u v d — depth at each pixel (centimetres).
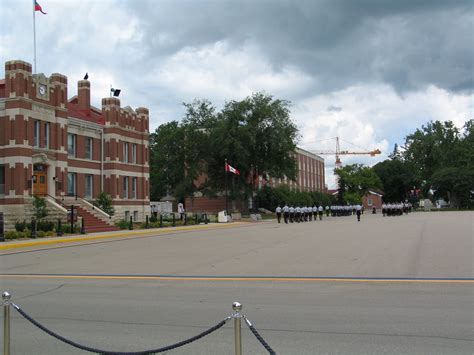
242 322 789
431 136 10988
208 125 6081
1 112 3356
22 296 1045
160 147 6788
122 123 4491
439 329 724
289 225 4206
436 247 1888
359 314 827
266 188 7644
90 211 3725
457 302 912
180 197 6384
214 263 1573
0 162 3328
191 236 2944
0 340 718
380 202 13375
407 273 1270
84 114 4597
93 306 930
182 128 6172
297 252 1841
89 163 4153
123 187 4475
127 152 4597
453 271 1289
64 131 3722
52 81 3672
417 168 11206
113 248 2198
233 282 1189
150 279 1264
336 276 1247
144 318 826
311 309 871
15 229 3042
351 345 654
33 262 1691
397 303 910
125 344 678
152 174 7850
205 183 6350
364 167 10594
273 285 1136
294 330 733
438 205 12744
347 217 6519
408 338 682
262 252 1877
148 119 4897
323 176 12406
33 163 3412
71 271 1448
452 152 10406
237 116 5931
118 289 1120
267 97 6125
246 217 6309
